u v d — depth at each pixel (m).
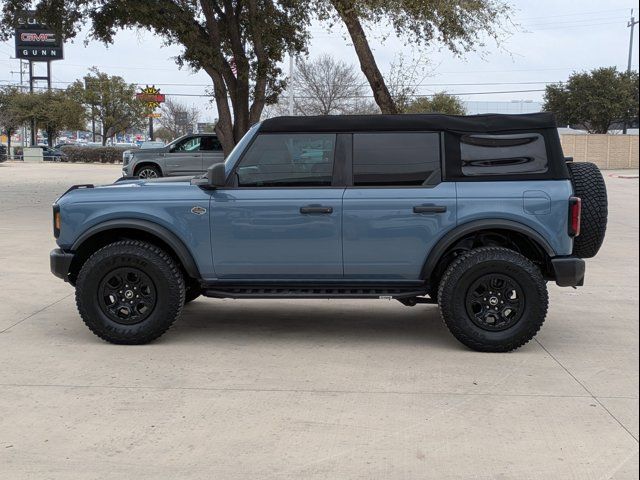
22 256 10.17
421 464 3.69
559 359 5.58
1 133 69.38
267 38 16.62
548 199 5.62
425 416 4.35
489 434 4.07
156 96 56.59
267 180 5.85
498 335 5.67
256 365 5.39
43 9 17.03
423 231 5.70
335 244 5.76
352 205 5.71
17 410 4.42
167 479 3.52
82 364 5.38
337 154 5.81
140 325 5.85
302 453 3.82
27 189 23.08
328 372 5.23
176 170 20.27
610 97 52.12
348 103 49.59
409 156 5.78
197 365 5.38
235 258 5.85
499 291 5.67
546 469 3.63
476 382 5.00
